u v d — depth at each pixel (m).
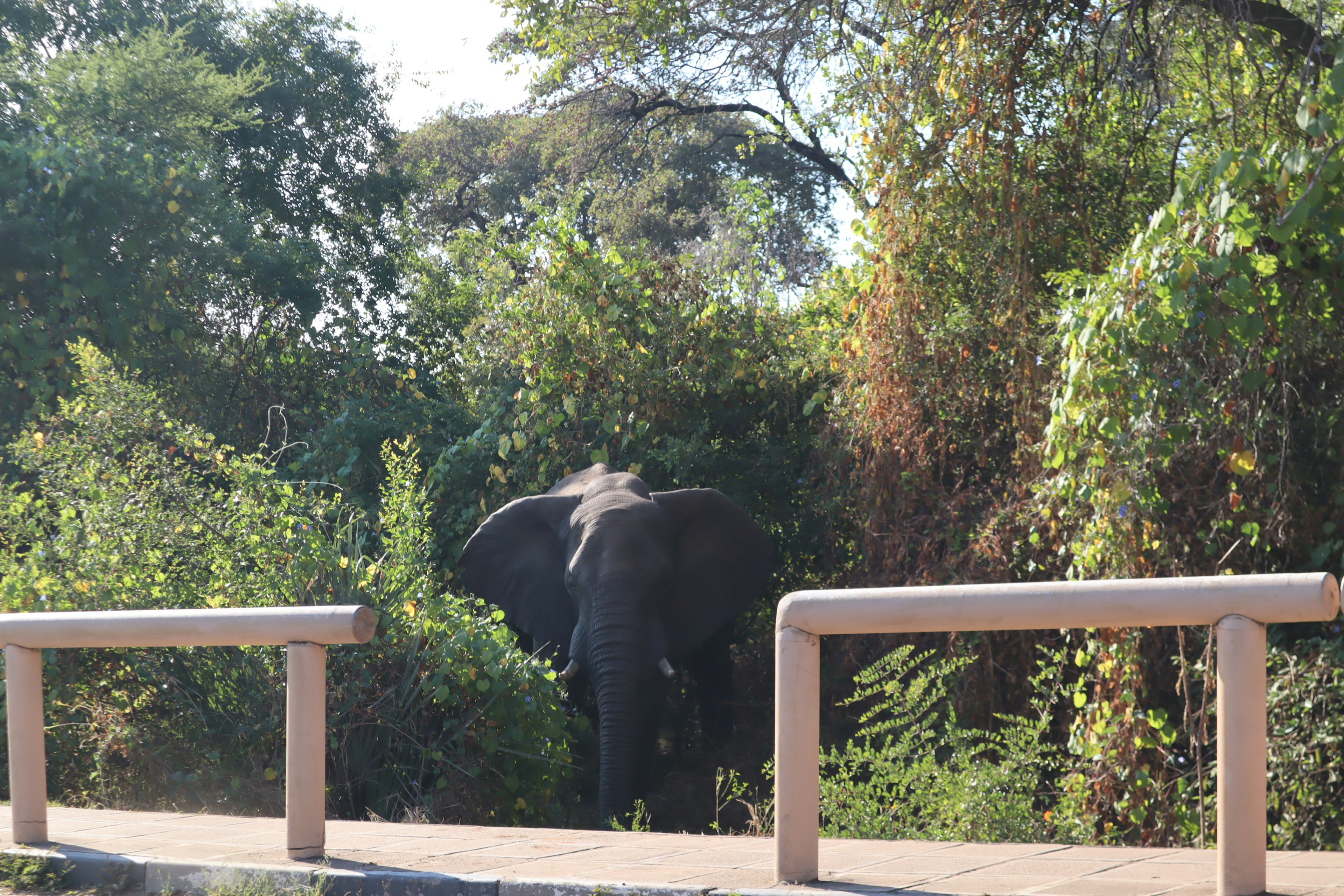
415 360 17.72
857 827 6.50
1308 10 9.04
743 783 10.23
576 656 9.38
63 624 4.77
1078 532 7.59
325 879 4.11
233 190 17.44
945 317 9.62
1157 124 9.58
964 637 8.75
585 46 15.56
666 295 12.59
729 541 10.62
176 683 7.71
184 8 17.75
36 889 4.39
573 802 9.43
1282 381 6.51
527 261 12.55
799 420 12.33
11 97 12.58
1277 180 5.89
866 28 11.20
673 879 3.89
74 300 11.43
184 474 8.72
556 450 12.30
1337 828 5.95
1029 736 7.36
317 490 12.00
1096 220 9.42
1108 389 6.46
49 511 9.32
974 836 6.40
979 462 9.41
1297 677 6.33
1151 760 6.91
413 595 8.22
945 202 9.25
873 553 10.02
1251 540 6.59
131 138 12.86
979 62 8.92
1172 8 8.51
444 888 3.98
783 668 3.82
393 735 7.96
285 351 15.21
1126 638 6.84
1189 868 3.97
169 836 5.10
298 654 4.45
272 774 7.56
